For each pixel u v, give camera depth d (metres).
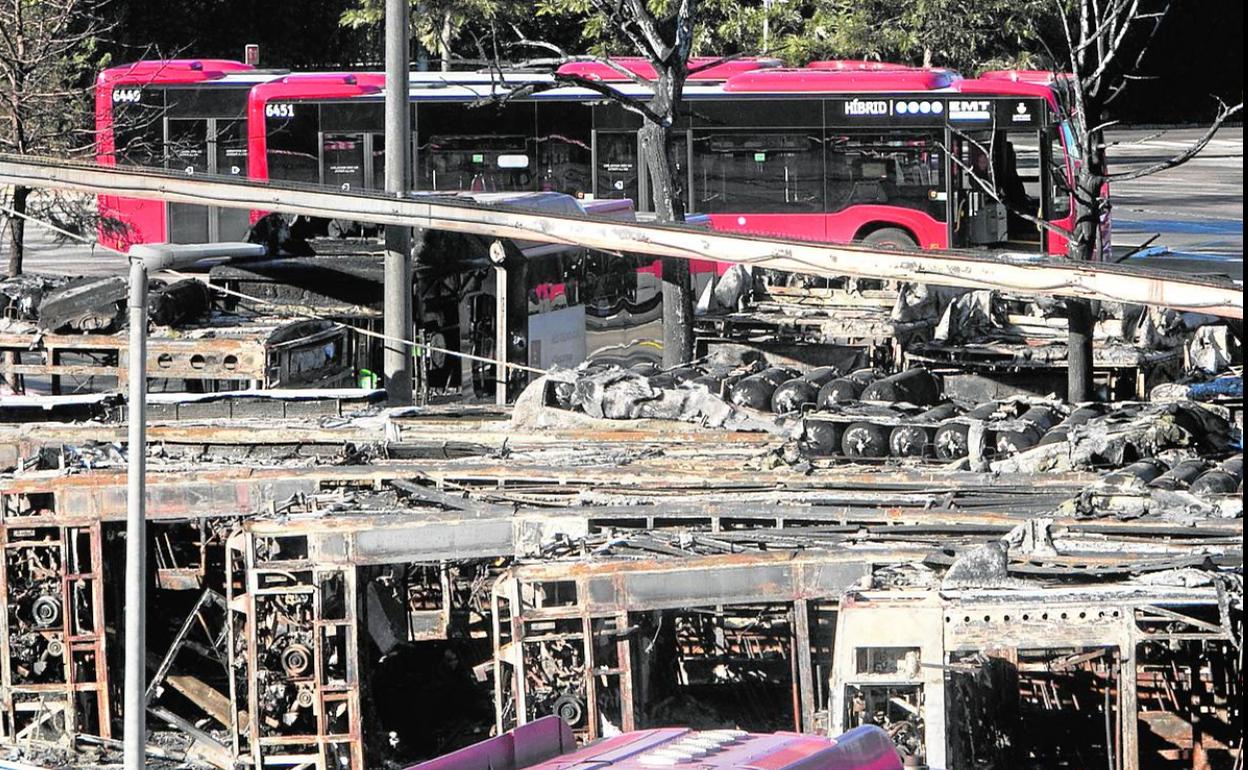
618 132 71.31
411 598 36.44
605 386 37.31
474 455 35.97
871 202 70.31
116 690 32.75
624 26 46.22
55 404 38.59
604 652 28.41
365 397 39.72
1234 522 29.12
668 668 31.67
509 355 46.06
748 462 34.12
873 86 69.94
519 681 27.50
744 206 71.06
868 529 29.97
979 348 49.91
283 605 29.61
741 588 27.73
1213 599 24.50
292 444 36.69
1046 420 36.22
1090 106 41.16
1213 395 41.38
